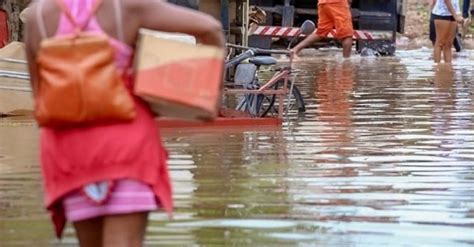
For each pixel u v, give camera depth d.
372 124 18.53
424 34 56.94
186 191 11.92
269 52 19.91
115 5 6.76
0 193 11.83
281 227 10.12
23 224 10.28
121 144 6.59
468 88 25.86
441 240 9.55
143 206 6.62
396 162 14.04
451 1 34.91
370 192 11.84
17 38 25.95
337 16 37.28
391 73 31.00
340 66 34.22
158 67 6.72
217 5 29.41
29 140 16.44
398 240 9.57
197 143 16.05
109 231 6.66
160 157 6.86
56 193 6.74
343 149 15.36
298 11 42.94
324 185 12.30
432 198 11.48
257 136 16.92
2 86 20.12
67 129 6.62
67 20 6.76
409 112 20.47
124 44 6.78
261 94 18.78
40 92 6.72
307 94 24.27
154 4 6.82
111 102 6.54
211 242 9.55
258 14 38.75
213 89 6.76
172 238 9.71
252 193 11.81
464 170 13.35
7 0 25.31
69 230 9.99
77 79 6.50
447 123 18.64
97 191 6.60
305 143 16.05
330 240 9.59
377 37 42.25
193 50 6.77
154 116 6.95
